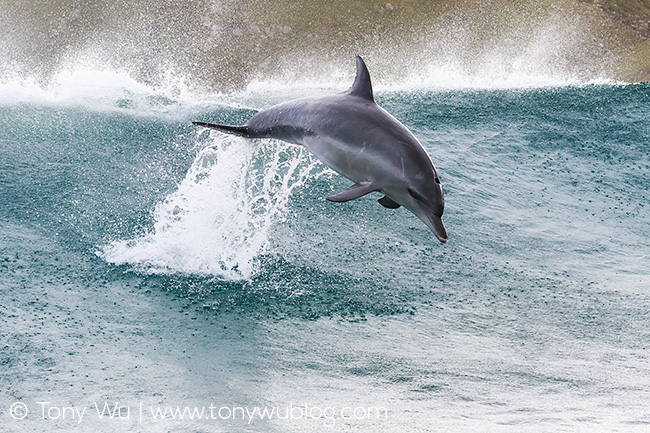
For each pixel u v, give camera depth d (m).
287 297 22.45
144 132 33.81
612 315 22.55
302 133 16.36
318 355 19.25
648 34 63.50
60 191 27.66
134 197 27.88
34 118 33.69
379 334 20.72
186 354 18.89
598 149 36.09
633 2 67.19
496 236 27.88
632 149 36.12
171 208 26.80
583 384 17.72
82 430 14.87
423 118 38.72
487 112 40.00
